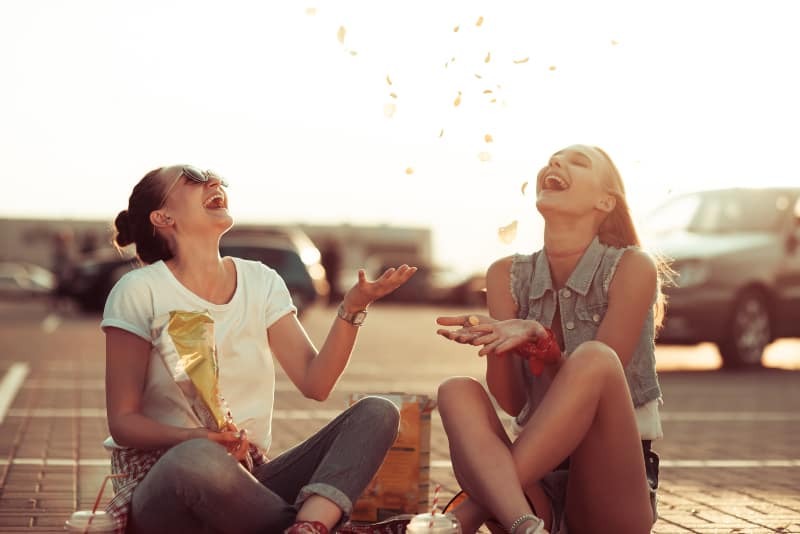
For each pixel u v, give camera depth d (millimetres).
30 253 47844
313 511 3238
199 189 3625
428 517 3096
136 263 3844
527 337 3613
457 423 3492
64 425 7922
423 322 26672
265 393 3672
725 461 6828
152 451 3447
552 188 4020
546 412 3422
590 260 3969
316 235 48969
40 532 4613
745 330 13336
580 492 3600
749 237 13562
